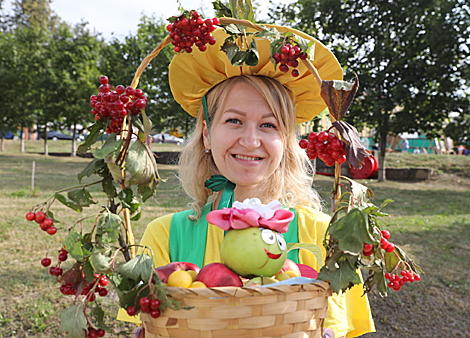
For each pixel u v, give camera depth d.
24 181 13.46
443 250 6.27
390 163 17.77
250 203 1.17
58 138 36.47
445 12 12.27
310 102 1.78
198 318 0.90
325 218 1.71
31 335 3.81
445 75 12.54
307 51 1.15
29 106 23.69
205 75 1.66
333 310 1.47
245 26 1.19
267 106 1.55
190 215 1.68
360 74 12.89
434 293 4.83
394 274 1.08
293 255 1.58
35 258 5.62
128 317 1.57
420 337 4.00
